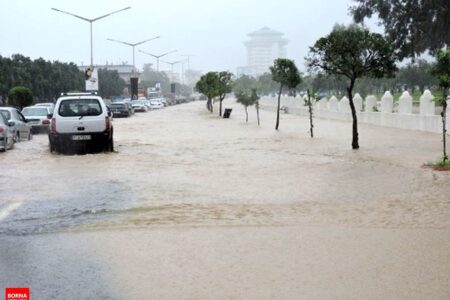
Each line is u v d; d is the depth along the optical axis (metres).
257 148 20.88
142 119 47.94
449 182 12.22
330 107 44.69
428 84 67.69
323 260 6.65
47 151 20.36
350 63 19.89
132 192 11.52
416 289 5.67
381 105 34.25
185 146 22.06
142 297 5.54
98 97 19.91
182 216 9.15
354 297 5.48
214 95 59.28
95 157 18.22
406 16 49.53
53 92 65.94
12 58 59.53
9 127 21.31
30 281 6.00
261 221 8.76
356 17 53.44
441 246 7.21
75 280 6.02
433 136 25.19
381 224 8.50
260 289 5.72
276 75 31.17
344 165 15.52
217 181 12.98
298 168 15.10
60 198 10.91
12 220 9.00
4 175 14.20
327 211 9.51
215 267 6.43
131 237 7.77
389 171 14.11
